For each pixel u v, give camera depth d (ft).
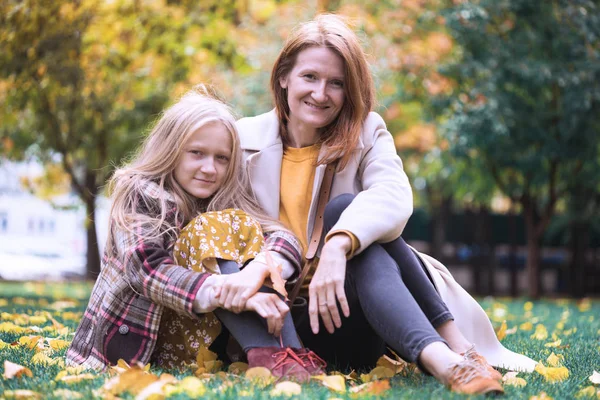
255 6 36.42
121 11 29.17
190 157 8.16
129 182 8.01
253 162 8.82
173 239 7.81
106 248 7.98
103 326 7.73
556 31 30.30
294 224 8.67
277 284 7.19
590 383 7.75
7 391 6.29
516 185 36.47
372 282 7.28
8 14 24.21
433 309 7.64
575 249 46.03
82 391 6.46
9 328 11.38
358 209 7.78
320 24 8.87
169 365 7.94
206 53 32.63
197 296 7.16
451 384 6.62
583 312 21.79
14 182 57.16
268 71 33.47
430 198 50.06
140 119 31.71
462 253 50.49
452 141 30.83
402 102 34.83
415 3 32.58
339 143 8.56
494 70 30.30
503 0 29.60
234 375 7.13
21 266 64.39
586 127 31.99
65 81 26.91
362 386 6.80
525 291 50.26
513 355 8.77
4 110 30.66
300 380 6.93
